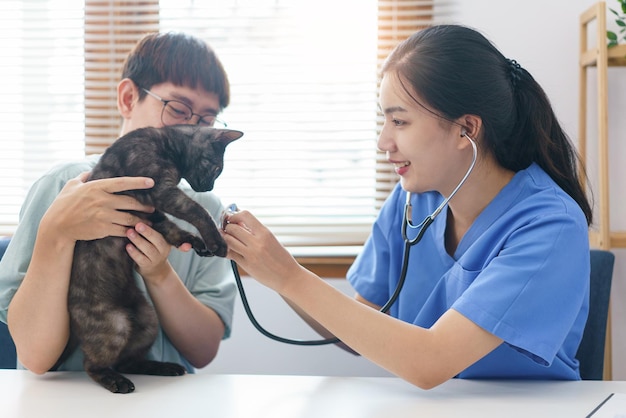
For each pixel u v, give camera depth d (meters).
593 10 1.65
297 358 1.86
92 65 1.94
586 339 1.43
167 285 1.18
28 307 1.03
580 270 0.98
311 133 1.93
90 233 1.01
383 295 1.36
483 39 1.08
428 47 1.02
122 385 0.94
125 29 1.93
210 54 1.31
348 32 1.92
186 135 1.14
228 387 0.97
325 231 1.94
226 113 1.93
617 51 1.63
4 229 1.95
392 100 1.02
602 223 1.61
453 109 1.01
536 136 1.11
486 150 1.08
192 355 1.30
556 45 1.81
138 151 1.06
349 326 0.94
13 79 1.98
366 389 0.96
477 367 1.10
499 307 0.93
